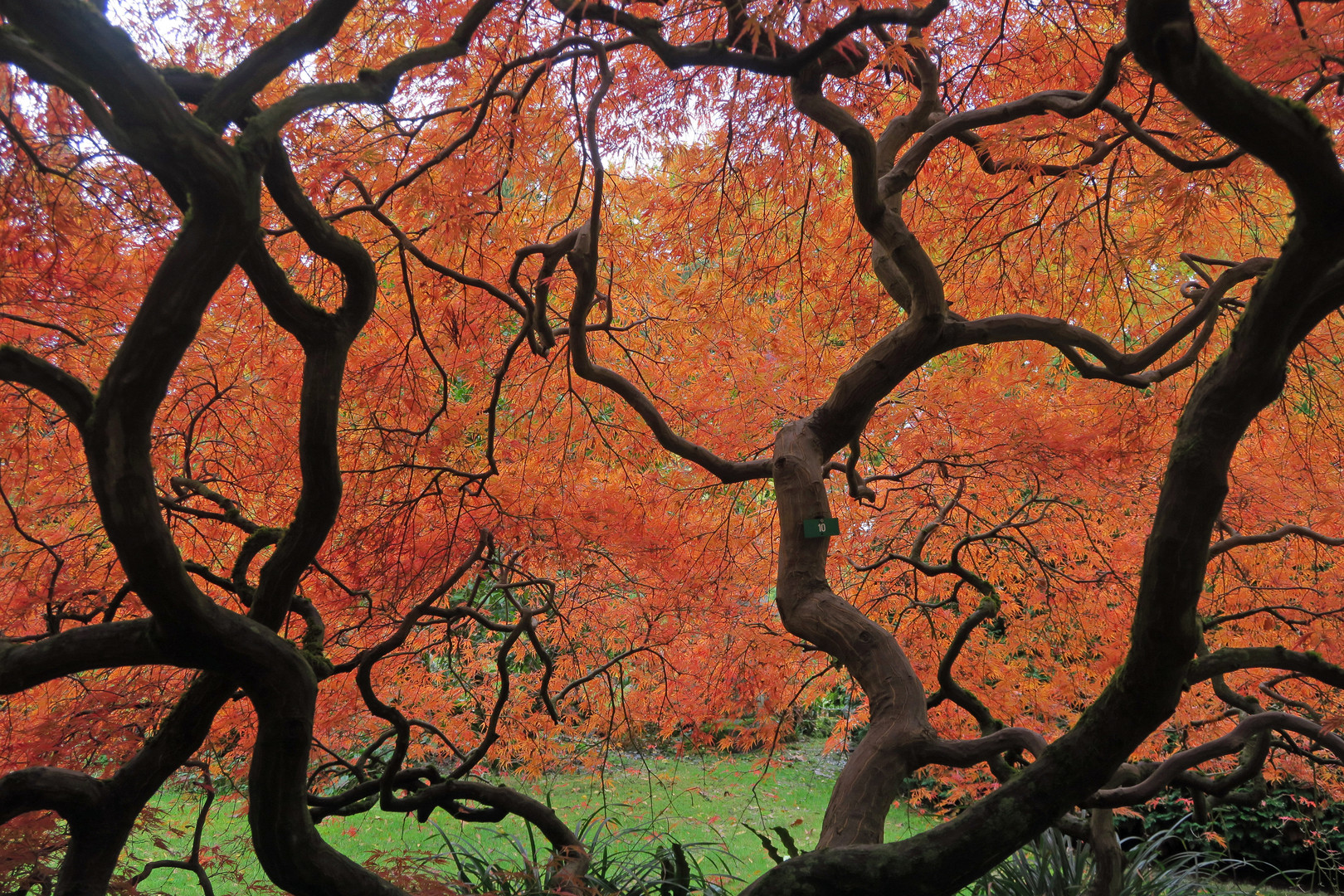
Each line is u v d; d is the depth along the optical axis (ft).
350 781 22.84
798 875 6.86
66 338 9.44
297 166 9.67
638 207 12.77
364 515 11.62
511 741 15.11
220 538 12.09
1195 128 9.03
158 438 11.05
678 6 10.10
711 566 13.19
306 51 5.66
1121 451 11.82
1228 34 7.58
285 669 6.82
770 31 7.52
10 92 7.01
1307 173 5.09
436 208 10.12
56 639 6.44
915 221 13.52
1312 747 14.25
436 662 16.12
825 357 13.25
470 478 11.09
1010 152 10.36
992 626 16.49
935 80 10.11
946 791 20.61
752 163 11.59
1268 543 13.44
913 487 13.15
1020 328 9.50
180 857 15.29
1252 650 9.12
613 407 13.29
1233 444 6.30
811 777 27.48
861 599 14.44
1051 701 13.94
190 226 5.22
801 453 9.43
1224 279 9.65
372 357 11.35
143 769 7.60
